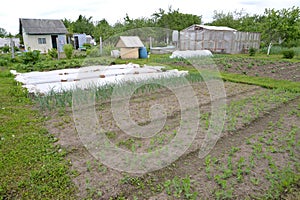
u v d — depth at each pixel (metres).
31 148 3.18
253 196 2.25
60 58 15.13
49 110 4.76
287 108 4.88
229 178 2.53
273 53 17.53
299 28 16.38
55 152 3.09
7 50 21.19
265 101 5.34
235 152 3.10
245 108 4.83
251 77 8.30
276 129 3.83
